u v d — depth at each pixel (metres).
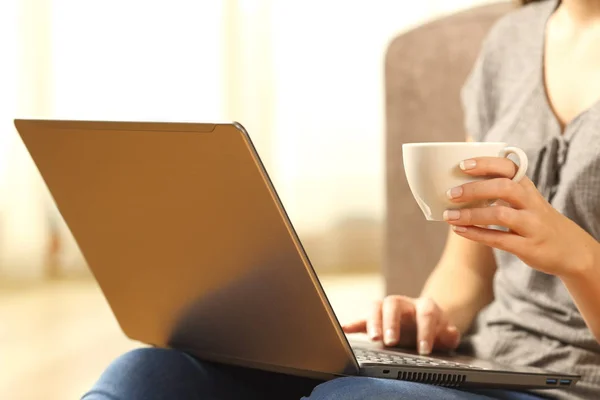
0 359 3.53
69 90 4.89
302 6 5.12
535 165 1.49
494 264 1.67
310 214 5.25
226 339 1.30
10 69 4.79
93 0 4.88
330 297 4.67
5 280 4.85
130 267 1.35
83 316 4.20
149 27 4.96
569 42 1.59
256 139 5.11
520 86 1.62
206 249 1.19
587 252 1.14
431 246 2.02
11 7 4.77
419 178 1.08
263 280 1.15
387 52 2.09
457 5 5.09
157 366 1.36
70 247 4.89
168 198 1.18
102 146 1.21
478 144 1.06
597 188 1.41
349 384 1.10
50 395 3.09
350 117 5.21
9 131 4.80
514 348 1.46
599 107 1.44
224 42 5.04
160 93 4.99
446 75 2.00
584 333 1.39
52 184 1.33
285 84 5.14
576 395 1.37
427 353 1.40
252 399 1.43
